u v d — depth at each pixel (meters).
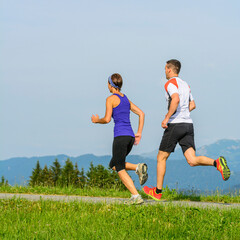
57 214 8.70
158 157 11.88
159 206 9.63
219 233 7.17
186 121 11.48
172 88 11.36
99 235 6.91
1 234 7.02
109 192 14.98
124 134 10.73
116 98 10.80
